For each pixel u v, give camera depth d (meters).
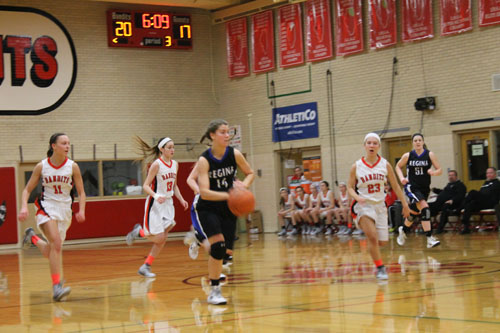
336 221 18.61
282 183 20.52
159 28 21.30
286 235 18.72
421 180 11.77
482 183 16.20
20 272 11.70
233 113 21.61
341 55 18.80
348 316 5.71
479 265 9.12
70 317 6.41
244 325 5.53
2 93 19.41
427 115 17.00
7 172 19.33
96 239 20.27
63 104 20.09
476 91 16.11
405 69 17.44
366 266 9.69
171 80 21.53
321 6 19.14
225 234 6.75
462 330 4.92
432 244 11.80
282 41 20.11
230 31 21.42
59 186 7.79
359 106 18.44
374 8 17.98
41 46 19.84
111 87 20.73
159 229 9.86
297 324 5.46
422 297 6.56
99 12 20.64
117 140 20.72
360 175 8.22
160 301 7.20
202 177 6.45
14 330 5.83
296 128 19.88
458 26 16.36
